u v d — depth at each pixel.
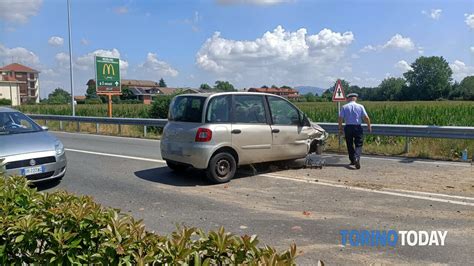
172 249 2.29
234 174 8.16
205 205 6.29
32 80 120.81
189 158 7.65
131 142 14.64
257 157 8.20
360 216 5.57
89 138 16.31
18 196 3.31
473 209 5.81
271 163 9.36
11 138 7.56
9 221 2.85
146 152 11.96
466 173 8.25
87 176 8.61
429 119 15.83
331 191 6.97
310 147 9.30
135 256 2.35
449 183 7.38
